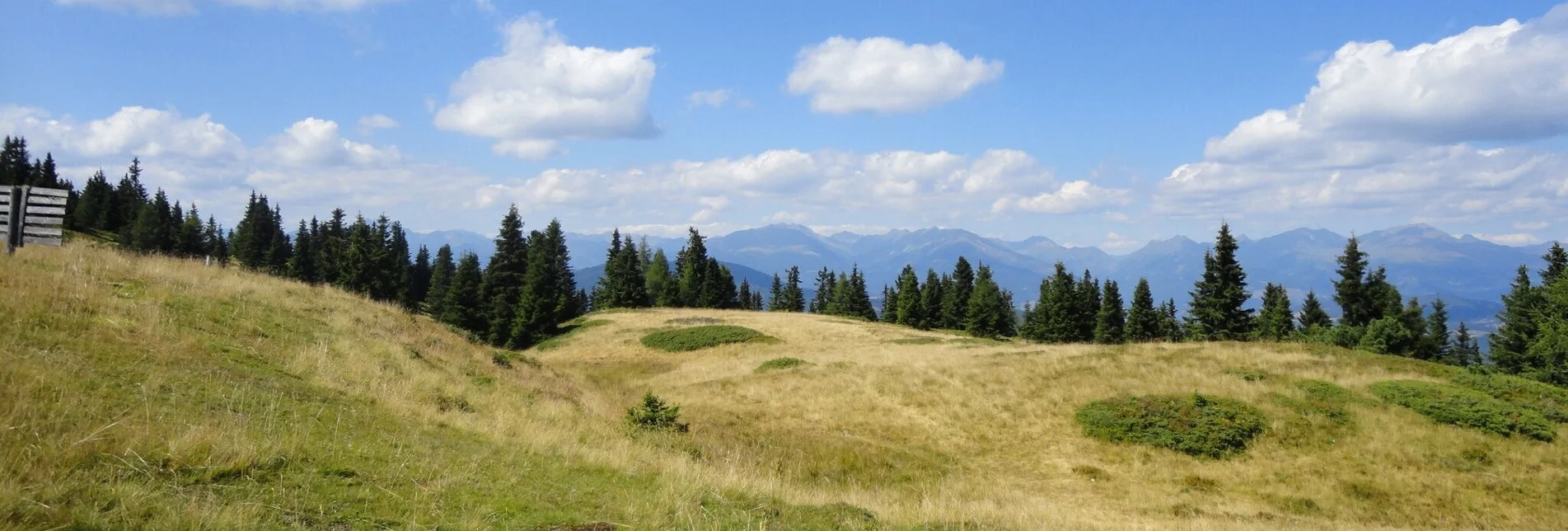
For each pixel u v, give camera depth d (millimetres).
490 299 69062
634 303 78562
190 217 84875
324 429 8812
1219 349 30859
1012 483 18266
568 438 12094
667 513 8133
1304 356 29062
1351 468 18922
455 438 10250
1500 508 16641
